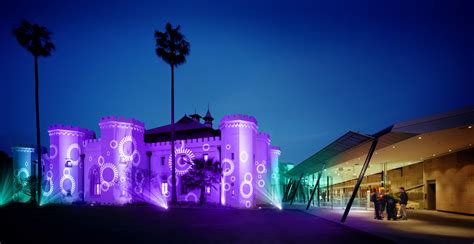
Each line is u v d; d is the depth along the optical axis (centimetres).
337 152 2334
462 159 2347
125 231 1728
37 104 4256
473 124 1428
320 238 1456
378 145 1944
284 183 6831
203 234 1603
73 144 4912
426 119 1484
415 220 2027
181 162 4591
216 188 4244
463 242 1223
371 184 4041
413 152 2356
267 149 5106
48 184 4884
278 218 2464
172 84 4244
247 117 4238
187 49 4341
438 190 2722
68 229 1817
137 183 4559
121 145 4503
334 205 4050
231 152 4162
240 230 1753
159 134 5150
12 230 1781
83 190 4838
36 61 4297
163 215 2788
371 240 1390
